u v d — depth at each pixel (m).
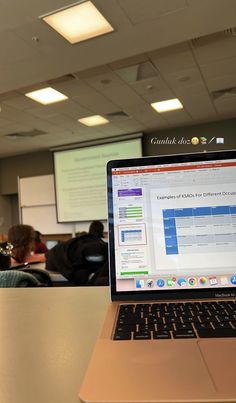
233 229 0.73
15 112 5.69
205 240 0.73
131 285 0.71
